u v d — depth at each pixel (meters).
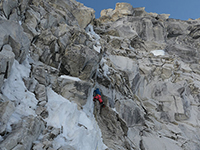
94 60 6.52
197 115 13.01
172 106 12.26
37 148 2.47
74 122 3.95
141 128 9.07
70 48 6.07
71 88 5.38
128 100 9.37
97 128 5.70
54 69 5.34
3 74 2.84
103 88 7.98
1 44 3.04
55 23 6.34
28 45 4.19
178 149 8.55
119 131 6.83
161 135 9.38
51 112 3.65
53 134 3.01
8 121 2.50
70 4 9.98
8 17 4.24
